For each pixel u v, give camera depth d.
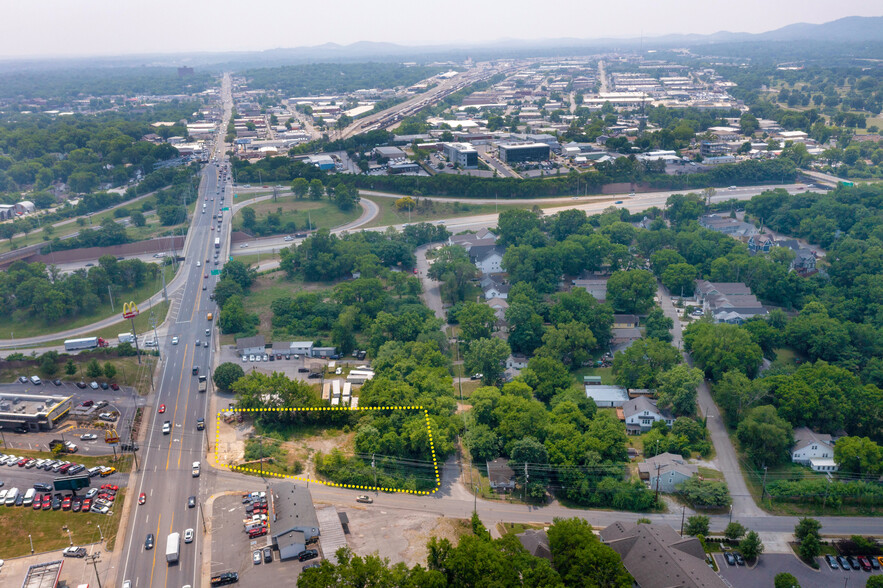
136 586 132.75
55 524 149.75
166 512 153.50
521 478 167.50
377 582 119.00
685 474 167.75
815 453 178.75
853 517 160.75
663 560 131.75
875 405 188.50
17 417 185.38
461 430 187.00
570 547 129.75
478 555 123.81
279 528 142.12
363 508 157.88
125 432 185.00
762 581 140.25
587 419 188.25
